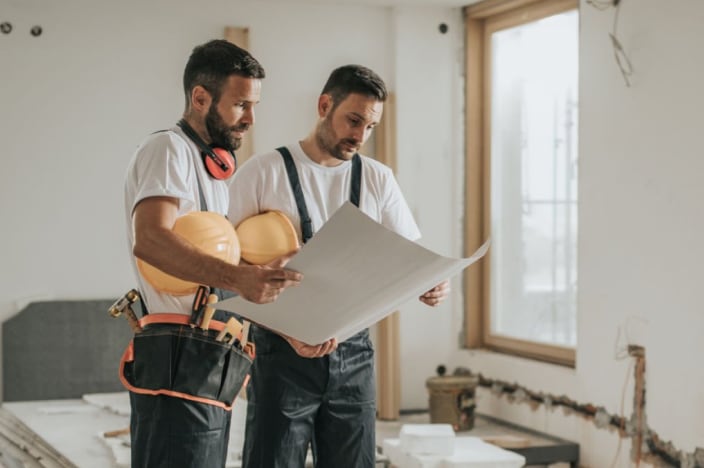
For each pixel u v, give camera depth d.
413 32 5.84
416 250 2.07
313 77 5.77
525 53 5.54
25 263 5.42
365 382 2.76
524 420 5.34
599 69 4.69
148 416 2.16
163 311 2.19
